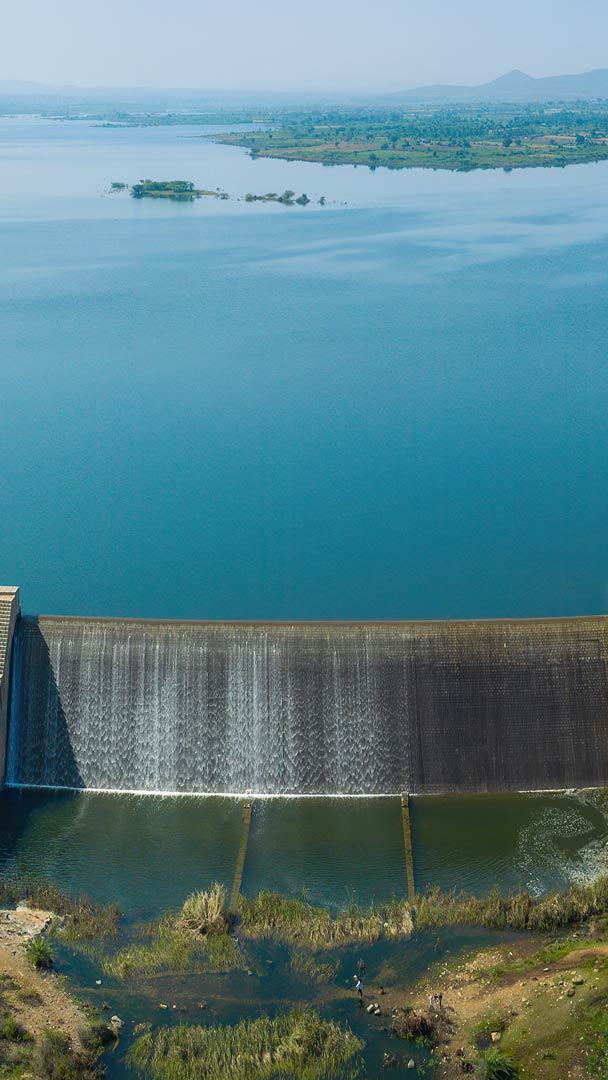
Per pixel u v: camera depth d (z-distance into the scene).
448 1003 71.75
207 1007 71.50
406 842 89.81
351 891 83.81
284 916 79.75
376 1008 71.38
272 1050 68.19
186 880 85.25
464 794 96.19
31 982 73.00
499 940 77.38
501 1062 65.12
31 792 97.69
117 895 83.50
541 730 97.25
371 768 97.19
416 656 97.81
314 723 97.88
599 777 96.69
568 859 87.38
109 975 74.19
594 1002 69.19
